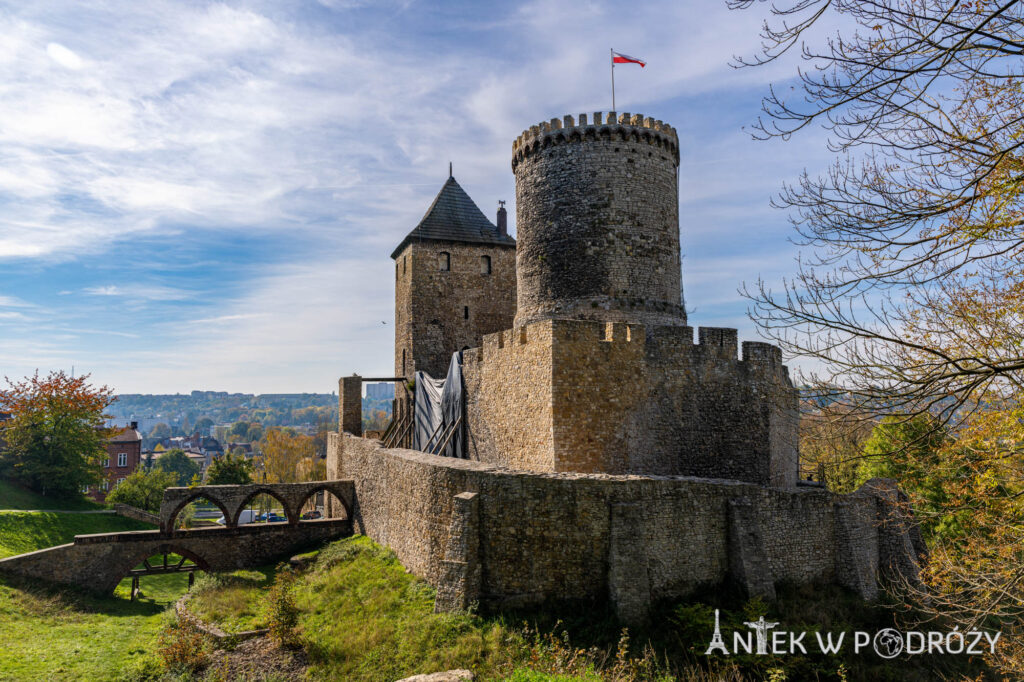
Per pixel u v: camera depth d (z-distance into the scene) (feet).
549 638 42.04
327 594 60.90
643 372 63.41
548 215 74.38
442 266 119.14
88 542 78.89
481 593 48.01
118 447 221.66
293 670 47.39
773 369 69.51
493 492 49.44
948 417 25.71
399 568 63.21
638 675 37.76
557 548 46.65
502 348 72.08
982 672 45.96
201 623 59.88
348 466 105.09
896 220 25.91
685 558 47.57
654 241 72.79
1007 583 31.81
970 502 37.83
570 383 59.52
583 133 72.54
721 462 65.57
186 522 135.64
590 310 70.08
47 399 124.47
